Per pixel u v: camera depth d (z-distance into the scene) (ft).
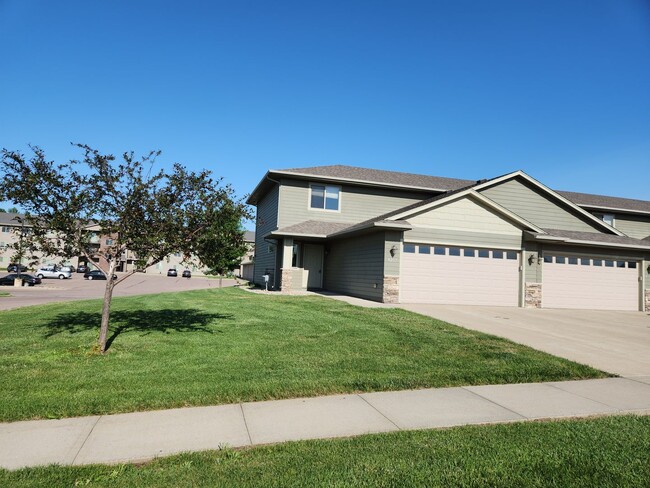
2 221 205.87
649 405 17.70
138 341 26.81
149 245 24.99
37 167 22.90
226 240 26.30
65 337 27.78
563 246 58.80
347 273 63.67
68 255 24.08
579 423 15.40
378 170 82.79
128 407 16.06
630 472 11.64
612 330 38.32
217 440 13.57
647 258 61.93
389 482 10.94
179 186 25.31
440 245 54.03
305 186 70.85
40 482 10.85
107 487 10.69
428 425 15.10
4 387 17.87
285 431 14.37
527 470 11.68
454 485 10.86
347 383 19.33
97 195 24.43
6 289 89.61
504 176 66.33
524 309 53.26
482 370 22.39
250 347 25.82
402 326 34.14
